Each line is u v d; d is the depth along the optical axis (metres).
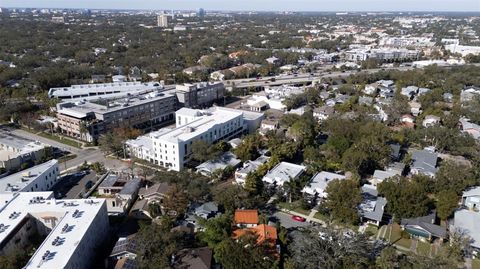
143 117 180.25
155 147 135.62
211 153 130.62
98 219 87.81
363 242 80.31
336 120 158.75
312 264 74.81
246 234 80.50
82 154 147.75
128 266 75.06
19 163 132.75
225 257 75.62
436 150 147.00
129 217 100.31
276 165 125.19
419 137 151.00
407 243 89.62
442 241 88.81
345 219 96.12
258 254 74.50
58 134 169.25
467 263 81.81
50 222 88.56
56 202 92.00
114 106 171.88
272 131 154.00
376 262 76.31
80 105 174.38
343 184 99.50
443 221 98.12
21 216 86.19
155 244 76.31
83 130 157.50
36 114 183.12
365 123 157.00
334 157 129.25
